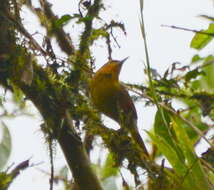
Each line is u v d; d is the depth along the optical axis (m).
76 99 6.10
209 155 6.39
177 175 5.41
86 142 6.06
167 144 5.40
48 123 5.57
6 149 5.27
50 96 5.69
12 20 5.96
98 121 5.98
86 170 5.34
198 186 5.27
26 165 5.35
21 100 5.90
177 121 5.46
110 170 6.64
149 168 5.70
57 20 6.35
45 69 6.03
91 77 7.36
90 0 6.60
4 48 5.79
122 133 5.93
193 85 8.18
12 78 5.72
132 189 5.85
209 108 7.71
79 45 6.61
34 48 6.07
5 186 5.23
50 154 5.73
